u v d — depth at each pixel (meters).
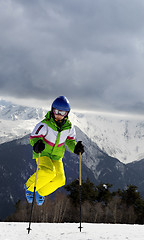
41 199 6.75
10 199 167.62
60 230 6.44
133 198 52.06
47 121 6.68
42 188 6.72
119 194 53.16
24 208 43.50
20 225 7.11
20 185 191.25
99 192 51.69
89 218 46.62
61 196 47.62
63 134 6.79
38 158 6.45
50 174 6.52
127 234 5.92
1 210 153.25
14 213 44.56
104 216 47.81
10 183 188.38
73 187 50.59
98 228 7.00
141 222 51.53
